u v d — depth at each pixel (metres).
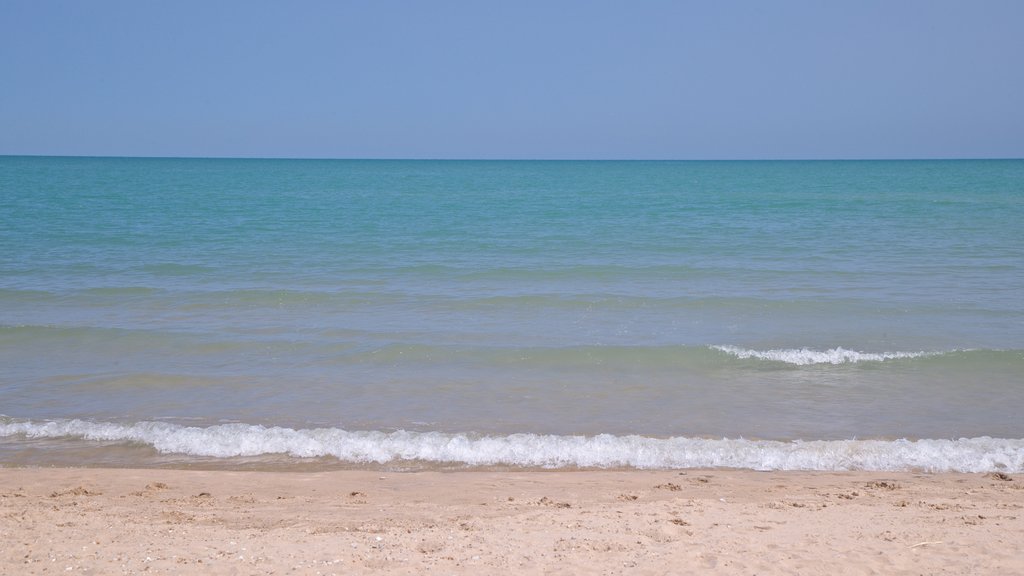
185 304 18.67
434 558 5.94
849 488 8.35
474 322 16.95
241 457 9.77
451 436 10.31
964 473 9.06
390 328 16.38
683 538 6.48
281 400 11.88
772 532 6.63
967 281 21.34
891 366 13.41
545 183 89.44
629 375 13.09
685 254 27.12
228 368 13.48
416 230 34.81
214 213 42.53
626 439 10.08
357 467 9.48
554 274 22.97
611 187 78.81
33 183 75.12
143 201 51.16
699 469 9.34
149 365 13.63
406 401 11.84
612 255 26.94
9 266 23.89
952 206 48.44
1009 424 10.75
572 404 11.73
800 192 66.94
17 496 7.96
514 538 6.46
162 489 8.36
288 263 25.03
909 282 21.28
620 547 6.22
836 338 15.38
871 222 38.28
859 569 5.76
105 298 19.25
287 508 7.62
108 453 9.85
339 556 5.98
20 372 13.19
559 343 15.07
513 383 12.70
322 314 17.75
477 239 31.45
